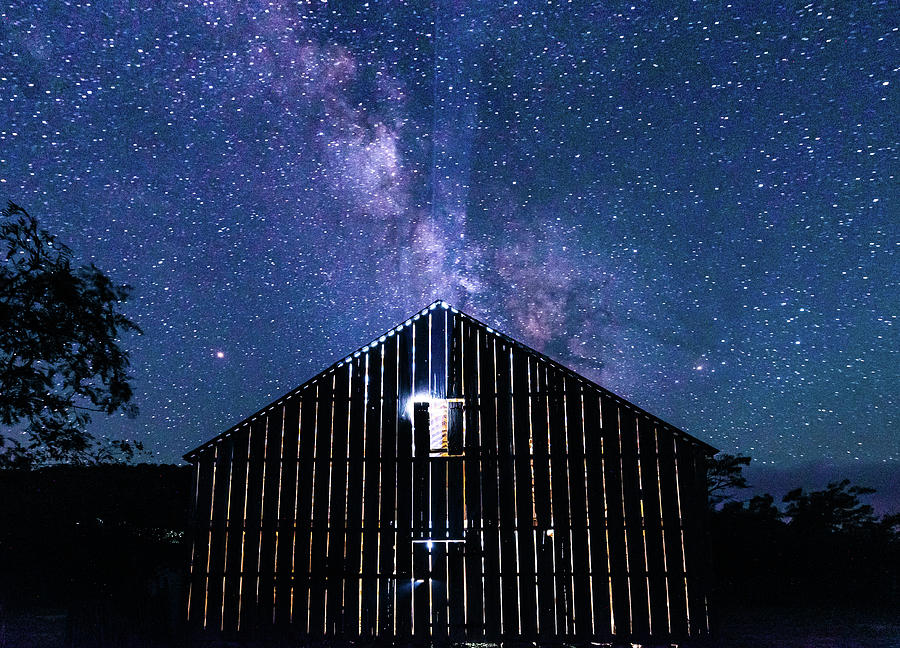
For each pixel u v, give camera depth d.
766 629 17.27
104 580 19.50
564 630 13.70
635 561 13.95
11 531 19.70
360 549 14.22
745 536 23.83
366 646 13.71
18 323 12.09
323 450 14.75
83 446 13.27
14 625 16.22
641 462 14.46
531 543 14.18
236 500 14.45
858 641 15.47
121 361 13.37
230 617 13.87
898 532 23.81
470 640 13.74
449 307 15.77
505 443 14.79
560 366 15.12
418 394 15.12
